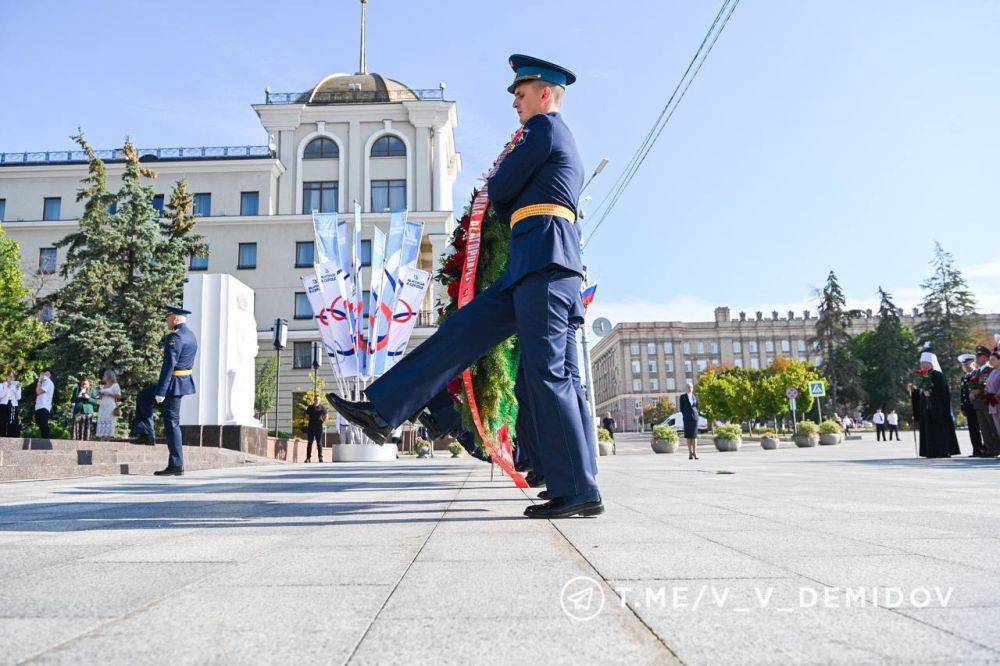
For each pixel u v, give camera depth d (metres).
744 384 59.38
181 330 9.20
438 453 31.47
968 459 11.76
